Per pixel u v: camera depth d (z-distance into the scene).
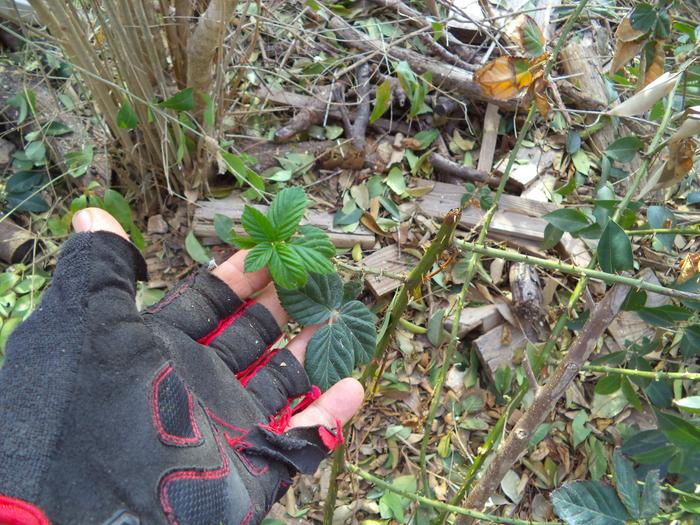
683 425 0.23
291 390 0.27
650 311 0.27
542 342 0.38
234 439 0.24
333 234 0.39
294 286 0.23
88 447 0.18
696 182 0.43
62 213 0.39
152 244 0.39
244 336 0.27
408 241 0.39
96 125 0.40
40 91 0.40
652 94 0.25
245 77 0.43
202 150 0.36
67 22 0.28
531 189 0.42
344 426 0.28
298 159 0.41
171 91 0.38
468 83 0.42
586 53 0.46
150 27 0.32
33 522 0.17
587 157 0.43
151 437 0.19
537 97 0.24
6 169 0.40
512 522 0.25
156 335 0.23
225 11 0.29
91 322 0.20
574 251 0.39
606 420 0.37
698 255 0.24
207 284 0.27
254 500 0.23
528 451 0.36
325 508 0.31
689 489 0.30
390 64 0.45
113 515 0.18
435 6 0.45
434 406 0.29
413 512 0.34
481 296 0.38
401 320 0.37
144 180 0.38
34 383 0.19
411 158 0.42
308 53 0.45
